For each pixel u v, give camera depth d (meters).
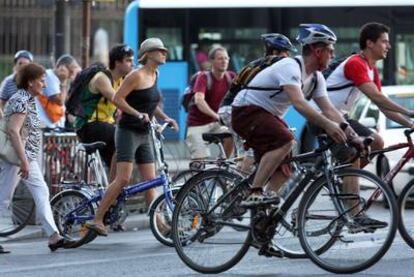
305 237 23.33
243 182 23.81
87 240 30.23
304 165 23.77
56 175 35.78
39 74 28.86
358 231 22.86
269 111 23.44
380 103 26.86
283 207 23.56
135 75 29.95
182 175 31.59
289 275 23.84
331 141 23.03
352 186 22.95
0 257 28.72
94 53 100.75
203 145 38.91
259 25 62.94
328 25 62.56
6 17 91.69
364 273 23.72
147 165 30.55
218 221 24.03
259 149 23.41
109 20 102.06
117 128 30.09
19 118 28.52
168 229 30.31
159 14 63.47
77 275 25.23
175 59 63.47
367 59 27.80
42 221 29.59
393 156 37.00
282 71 23.06
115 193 29.98
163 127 30.95
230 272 24.45
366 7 62.47
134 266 26.38
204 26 63.38
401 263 25.19
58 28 54.06
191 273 24.77
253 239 23.61
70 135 35.91
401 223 25.52
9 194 29.91
